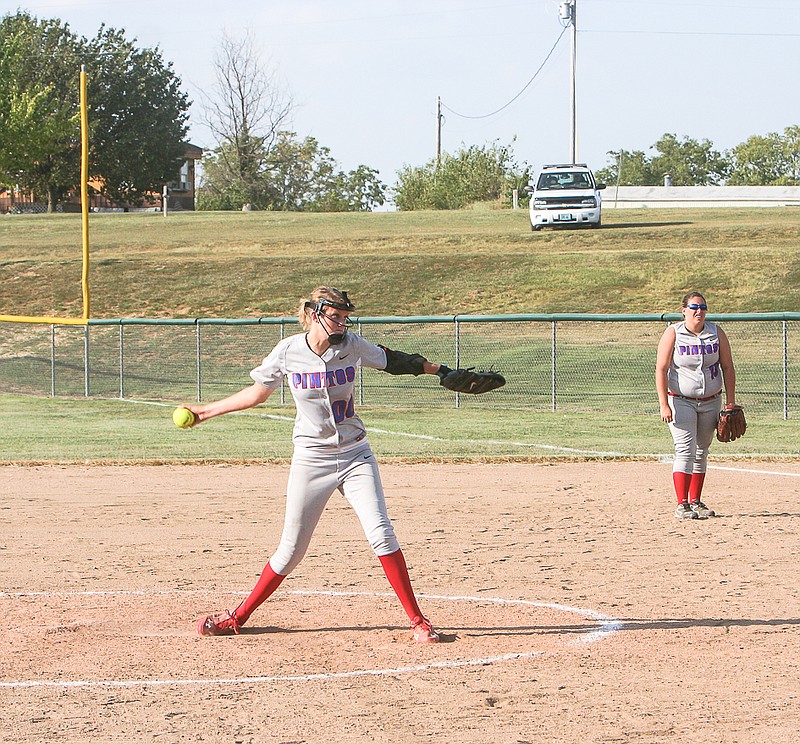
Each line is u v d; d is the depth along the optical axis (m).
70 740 8.46
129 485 22.84
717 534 17.25
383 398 40.56
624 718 8.88
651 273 59.59
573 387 40.84
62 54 141.25
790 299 53.72
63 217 99.31
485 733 8.55
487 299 57.94
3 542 16.95
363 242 73.50
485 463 25.95
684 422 18.48
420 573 14.71
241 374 47.09
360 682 9.94
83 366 49.56
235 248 74.12
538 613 12.53
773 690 9.60
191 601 13.22
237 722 8.86
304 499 11.26
